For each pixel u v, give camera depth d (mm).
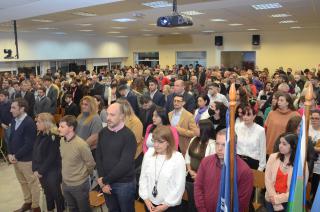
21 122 3822
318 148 3188
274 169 2701
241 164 2312
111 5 6371
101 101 4977
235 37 16109
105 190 2830
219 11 8227
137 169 3516
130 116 3818
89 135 3857
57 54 15242
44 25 10766
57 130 3439
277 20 10531
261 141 3328
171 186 2545
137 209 3008
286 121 3699
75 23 10414
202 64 17469
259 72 12125
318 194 1857
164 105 5516
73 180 3125
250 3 6945
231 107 1795
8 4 6039
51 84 7164
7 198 4352
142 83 6203
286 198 2562
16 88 7445
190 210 2830
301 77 8352
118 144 2797
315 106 4133
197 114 4414
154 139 2580
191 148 3172
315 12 8523
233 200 1987
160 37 18438
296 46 14711
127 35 17406
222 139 2293
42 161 3453
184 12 8383
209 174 2414
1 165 5727
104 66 18062
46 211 3623
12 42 13266
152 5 6875
